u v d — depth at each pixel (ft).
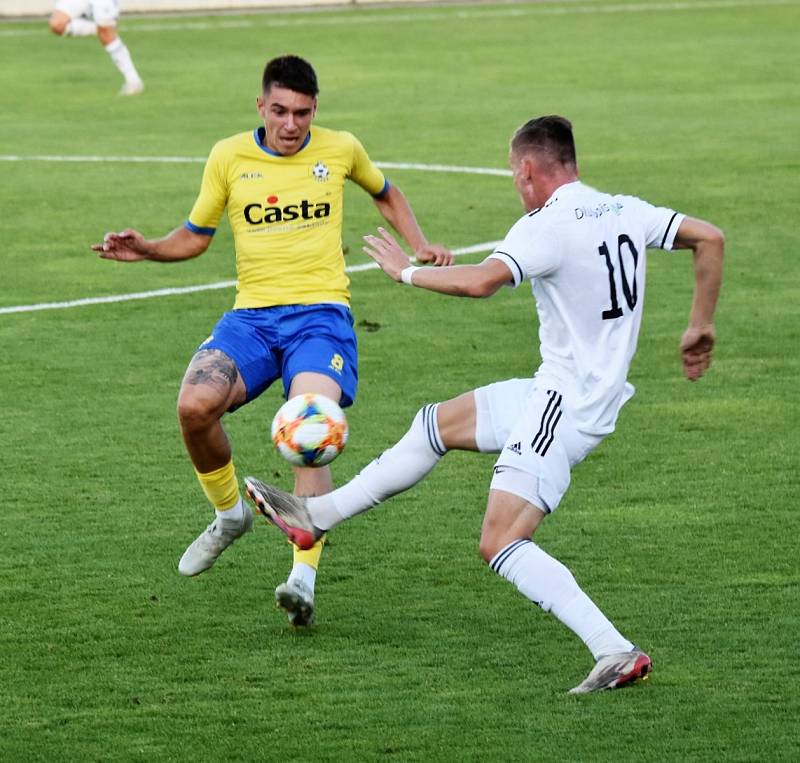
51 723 46.85
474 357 90.94
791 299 101.86
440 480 70.44
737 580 58.13
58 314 100.58
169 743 45.47
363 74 213.87
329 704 47.98
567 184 49.52
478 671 50.42
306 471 56.44
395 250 48.98
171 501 67.97
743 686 48.88
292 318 57.47
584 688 48.42
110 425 78.59
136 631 54.13
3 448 75.00
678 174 143.64
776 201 131.85
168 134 169.99
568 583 48.39
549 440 48.49
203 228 58.23
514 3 304.30
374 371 87.97
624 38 250.37
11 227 126.00
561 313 48.78
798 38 247.09
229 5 296.30
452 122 175.32
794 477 70.08
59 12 197.47
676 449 74.13
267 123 56.90
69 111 186.19
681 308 100.53
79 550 62.13
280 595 52.85
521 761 44.06
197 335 95.81
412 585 58.29
